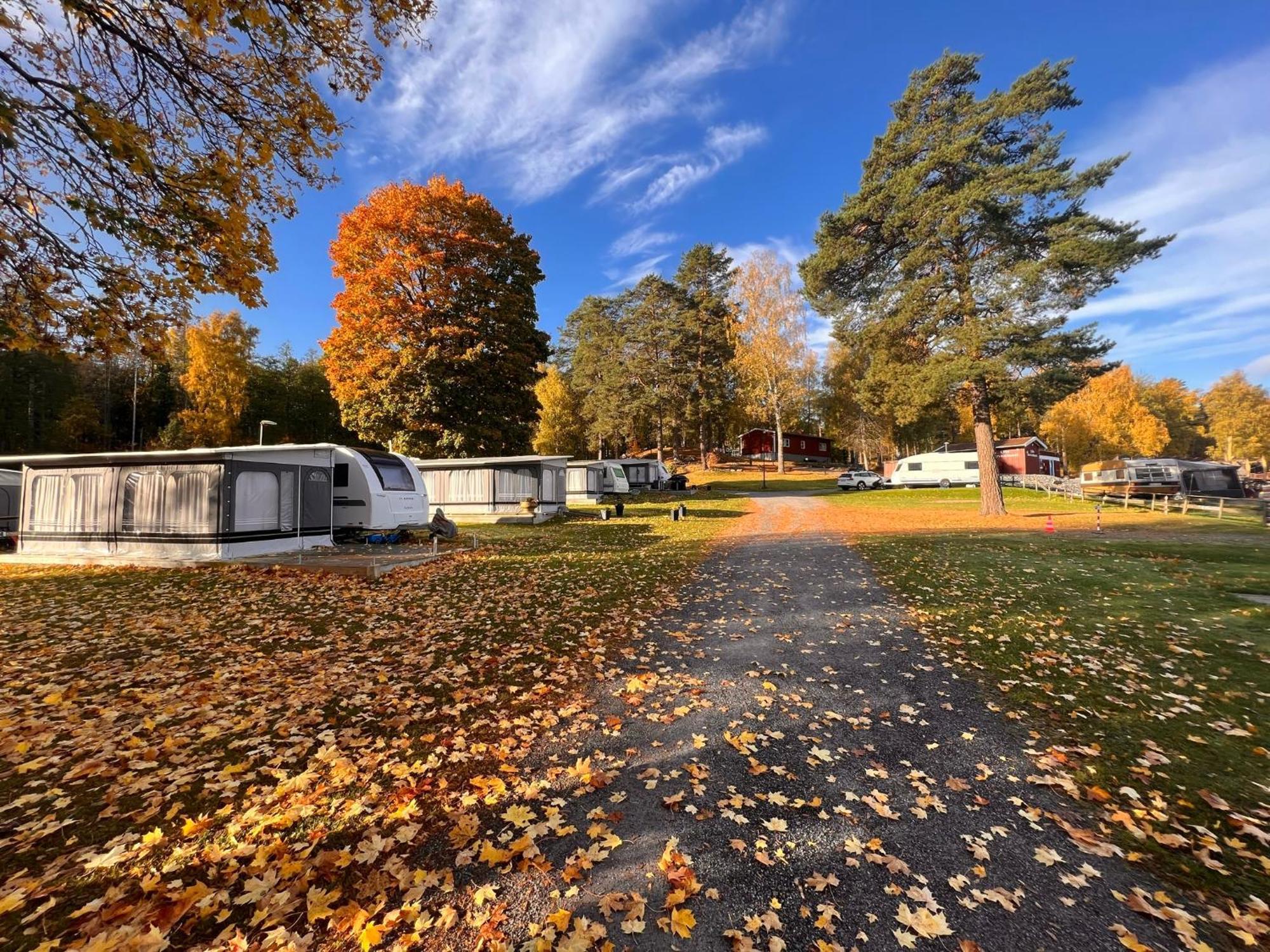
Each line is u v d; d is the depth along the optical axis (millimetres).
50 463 13156
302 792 3393
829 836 3008
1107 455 53625
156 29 4691
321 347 26062
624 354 50031
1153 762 3736
